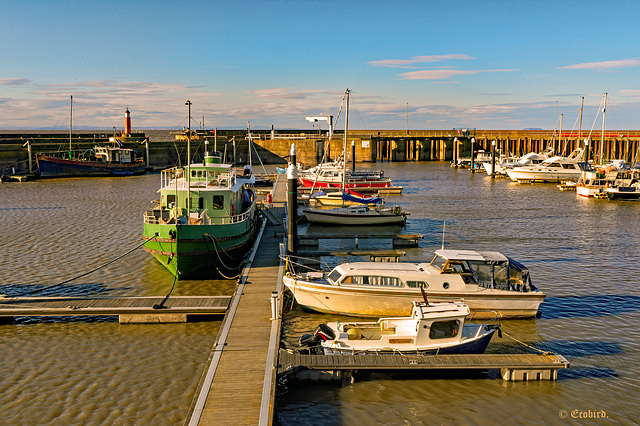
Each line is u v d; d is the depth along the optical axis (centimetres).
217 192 2941
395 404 1577
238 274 2839
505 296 2167
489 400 1602
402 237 3612
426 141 13400
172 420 1446
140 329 2072
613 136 11831
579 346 1975
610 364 1833
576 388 1672
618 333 2097
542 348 1955
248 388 1487
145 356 1836
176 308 2117
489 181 8425
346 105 5234
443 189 7288
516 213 5131
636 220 4703
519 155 12706
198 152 10650
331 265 3108
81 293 2509
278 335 1856
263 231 3909
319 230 4291
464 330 1883
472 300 2162
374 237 3575
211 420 1330
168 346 1919
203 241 2630
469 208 5481
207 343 1948
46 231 3941
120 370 1733
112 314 2094
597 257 3294
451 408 1559
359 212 4497
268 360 1659
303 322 2186
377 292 2141
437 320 1769
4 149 8112
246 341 1806
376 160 12812
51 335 2011
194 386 1633
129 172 8888
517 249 3519
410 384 1691
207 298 2262
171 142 10462
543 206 5612
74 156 9031
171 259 2619
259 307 2148
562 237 3922
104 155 8881
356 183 6625
